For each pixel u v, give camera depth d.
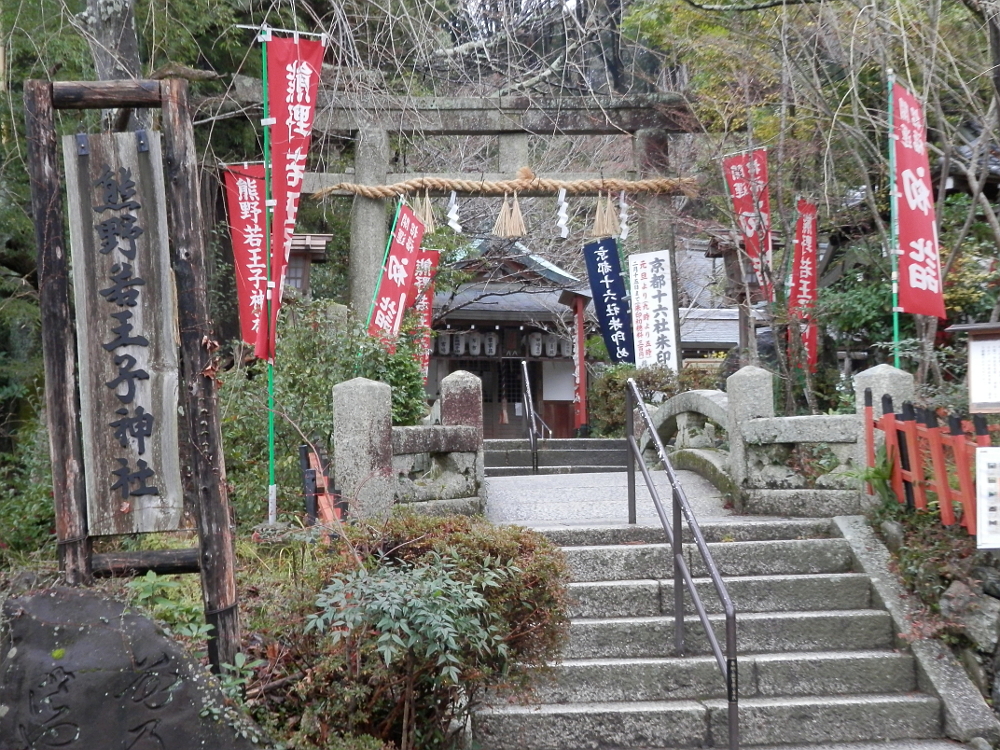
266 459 8.02
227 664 4.26
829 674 5.59
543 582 4.52
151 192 4.52
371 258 12.87
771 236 12.75
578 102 13.20
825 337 14.09
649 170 13.40
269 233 7.70
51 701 3.84
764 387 7.53
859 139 11.48
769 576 6.29
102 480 4.46
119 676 3.90
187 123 4.53
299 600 4.51
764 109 12.96
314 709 4.24
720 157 12.01
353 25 10.25
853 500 6.97
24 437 11.09
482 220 20.75
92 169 4.52
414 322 12.26
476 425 7.38
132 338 4.49
